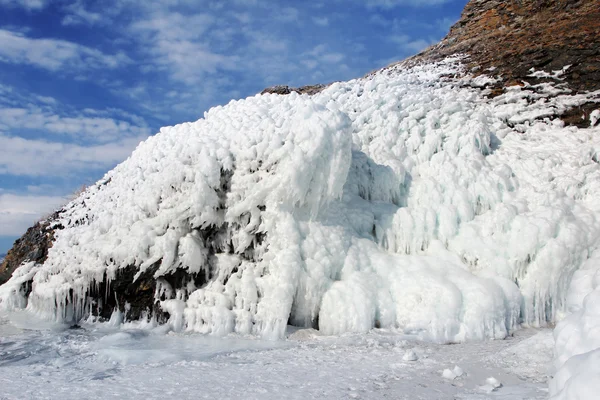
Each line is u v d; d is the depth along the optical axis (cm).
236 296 820
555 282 802
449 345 690
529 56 1483
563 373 343
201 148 923
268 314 778
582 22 1558
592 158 1016
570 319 413
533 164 1012
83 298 931
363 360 594
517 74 1420
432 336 725
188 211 877
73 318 943
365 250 878
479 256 863
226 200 891
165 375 550
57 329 879
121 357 648
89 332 843
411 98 1262
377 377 508
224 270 859
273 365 582
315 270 817
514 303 776
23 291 1072
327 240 857
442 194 956
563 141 1096
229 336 772
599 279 482
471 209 934
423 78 1570
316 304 809
